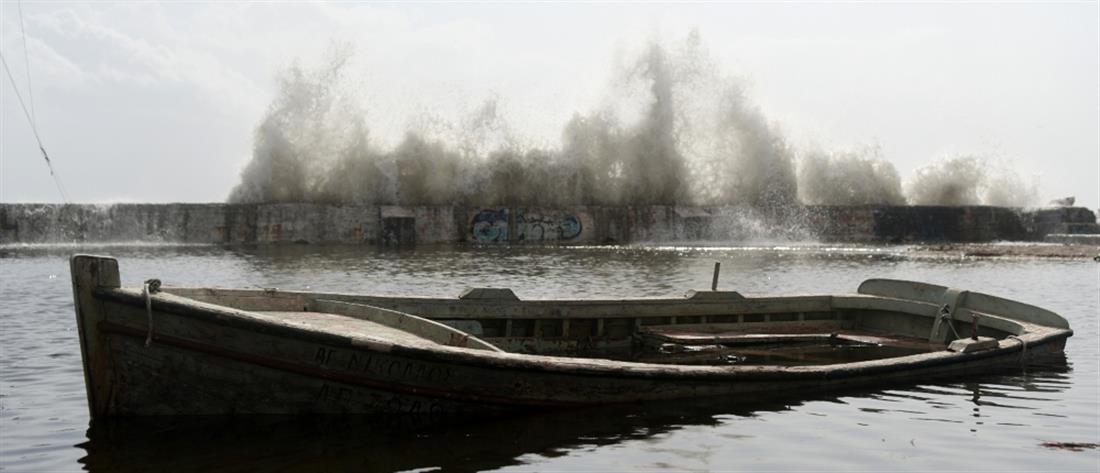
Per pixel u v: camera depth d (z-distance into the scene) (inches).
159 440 326.6
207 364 344.2
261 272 1026.1
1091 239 1895.9
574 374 368.8
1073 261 1369.3
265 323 339.0
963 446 331.9
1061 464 311.4
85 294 340.5
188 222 1576.0
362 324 414.0
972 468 306.5
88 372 343.6
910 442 336.2
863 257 1407.5
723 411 375.2
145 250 1397.6
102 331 342.0
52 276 965.2
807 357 518.9
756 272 1110.4
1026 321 548.1
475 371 355.3
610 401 377.4
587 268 1127.0
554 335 535.2
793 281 1002.1
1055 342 510.9
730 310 581.6
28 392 404.8
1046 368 476.4
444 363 351.6
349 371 348.8
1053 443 337.1
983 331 559.8
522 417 363.9
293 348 344.5
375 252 1396.4
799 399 398.3
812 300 601.6
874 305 594.6
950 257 1425.9
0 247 1449.3
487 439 333.1
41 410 370.9
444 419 358.0
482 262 1210.0
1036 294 895.1
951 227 2030.0
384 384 351.3
